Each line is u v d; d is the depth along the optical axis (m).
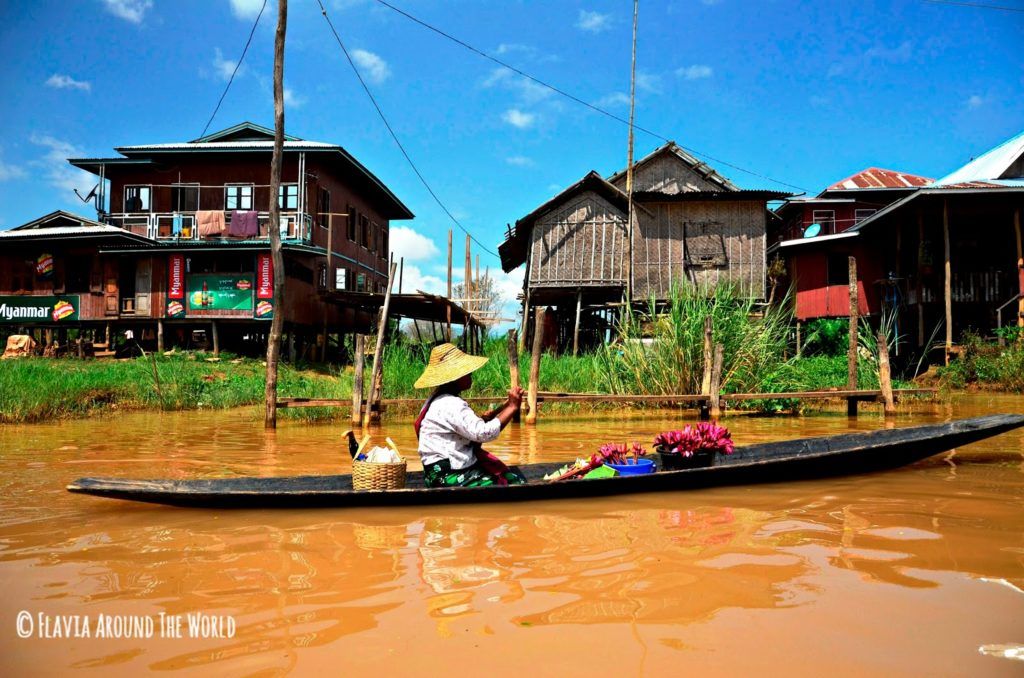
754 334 11.80
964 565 2.87
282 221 22.44
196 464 6.10
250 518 3.86
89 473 5.57
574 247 21.30
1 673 1.96
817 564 2.89
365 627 2.26
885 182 24.69
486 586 2.65
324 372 20.61
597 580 2.70
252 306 20.67
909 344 20.67
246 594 2.60
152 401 13.01
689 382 11.48
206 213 21.47
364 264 28.53
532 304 24.73
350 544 3.30
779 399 11.39
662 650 2.05
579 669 1.93
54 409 11.23
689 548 3.16
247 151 21.98
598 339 23.66
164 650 2.11
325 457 6.56
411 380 11.98
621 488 4.43
